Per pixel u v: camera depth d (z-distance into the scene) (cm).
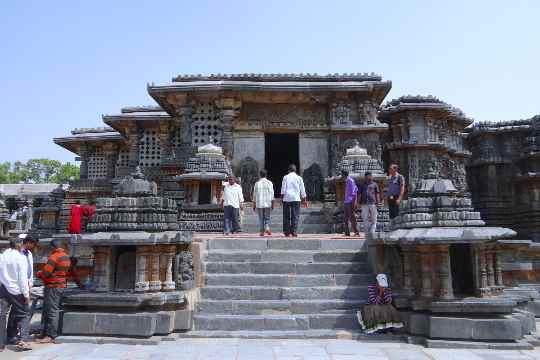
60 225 2267
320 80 1806
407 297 687
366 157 1462
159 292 698
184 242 733
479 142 2405
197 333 677
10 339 646
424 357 555
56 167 6328
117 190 766
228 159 1714
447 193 717
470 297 660
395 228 756
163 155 2139
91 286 736
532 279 1000
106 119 2120
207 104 1780
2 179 5888
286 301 737
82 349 605
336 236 1100
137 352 588
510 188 2323
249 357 557
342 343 634
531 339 632
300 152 1819
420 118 2098
